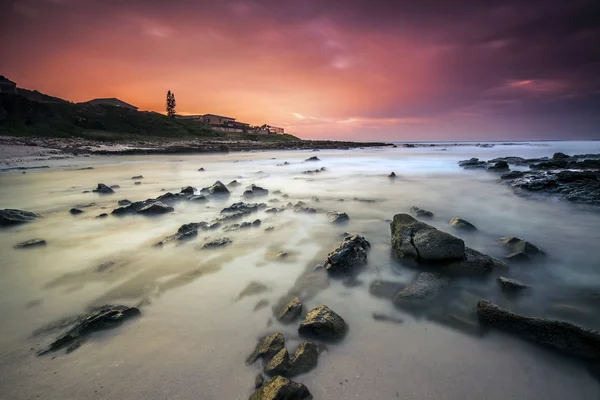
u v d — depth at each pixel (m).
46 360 2.94
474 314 3.74
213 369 2.82
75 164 23.72
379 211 8.96
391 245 6.09
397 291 4.30
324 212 8.69
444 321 3.60
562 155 25.03
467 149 58.06
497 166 19.41
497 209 9.36
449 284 4.43
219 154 40.16
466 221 7.46
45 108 55.09
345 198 10.93
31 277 4.74
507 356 3.02
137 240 6.43
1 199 10.84
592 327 3.51
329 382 2.68
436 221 8.06
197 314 3.72
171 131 72.50
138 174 18.50
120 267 5.09
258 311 3.79
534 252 5.53
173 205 9.61
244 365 2.88
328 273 4.81
